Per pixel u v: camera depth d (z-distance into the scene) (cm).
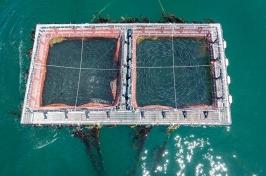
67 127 5131
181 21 5816
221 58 5338
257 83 5362
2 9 5903
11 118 5184
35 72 5269
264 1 5925
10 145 5031
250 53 5578
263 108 5194
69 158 4956
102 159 4947
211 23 5725
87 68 5406
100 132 5103
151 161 4909
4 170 4906
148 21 5809
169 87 5253
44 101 5247
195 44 5516
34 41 5444
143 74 5328
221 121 5003
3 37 5725
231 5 5931
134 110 5031
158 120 5025
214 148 4950
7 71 5497
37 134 5088
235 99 5256
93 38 5606
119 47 5472
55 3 5941
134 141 5034
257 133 5038
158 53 5459
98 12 5909
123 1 5966
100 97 5247
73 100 5234
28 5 5916
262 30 5756
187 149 4953
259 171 4825
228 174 4812
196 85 5269
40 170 4903
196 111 5050
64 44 5572
